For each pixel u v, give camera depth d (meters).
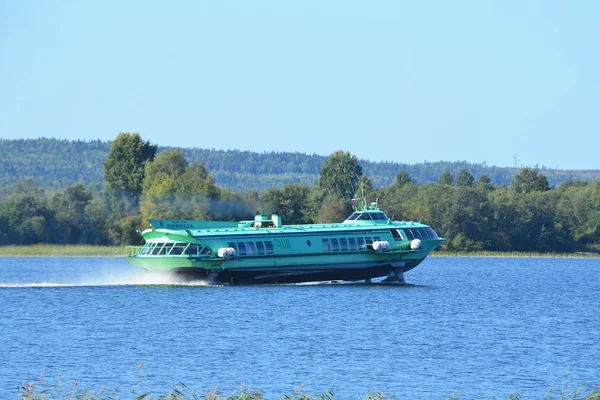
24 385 194.25
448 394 192.12
